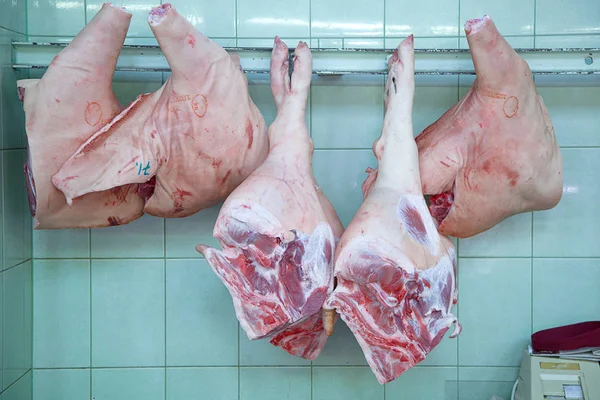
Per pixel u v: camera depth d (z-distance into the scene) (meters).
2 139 1.90
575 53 1.94
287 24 2.11
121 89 2.06
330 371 2.12
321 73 1.96
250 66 1.96
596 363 1.93
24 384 2.06
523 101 1.77
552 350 1.97
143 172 1.76
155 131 1.77
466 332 2.12
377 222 1.66
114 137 1.77
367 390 2.12
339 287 1.68
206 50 1.73
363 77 2.09
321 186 2.11
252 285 1.67
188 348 2.13
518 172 1.80
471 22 1.72
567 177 2.11
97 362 2.12
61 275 2.11
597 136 2.10
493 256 2.12
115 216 1.91
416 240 1.67
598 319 2.11
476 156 1.80
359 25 2.11
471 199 1.82
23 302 2.05
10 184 1.95
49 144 1.76
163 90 1.82
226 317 2.12
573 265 2.11
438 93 2.09
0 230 1.89
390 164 1.75
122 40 1.77
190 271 2.12
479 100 1.80
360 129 2.10
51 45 1.93
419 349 1.67
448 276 1.72
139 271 2.12
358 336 1.67
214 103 1.75
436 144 1.82
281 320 1.65
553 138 1.87
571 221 2.11
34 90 1.75
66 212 1.84
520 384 2.03
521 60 1.76
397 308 1.66
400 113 1.78
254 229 1.62
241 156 1.81
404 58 1.80
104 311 2.12
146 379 2.13
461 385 2.13
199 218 2.12
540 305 2.12
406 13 2.11
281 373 2.12
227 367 2.13
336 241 1.79
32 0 2.08
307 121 2.10
